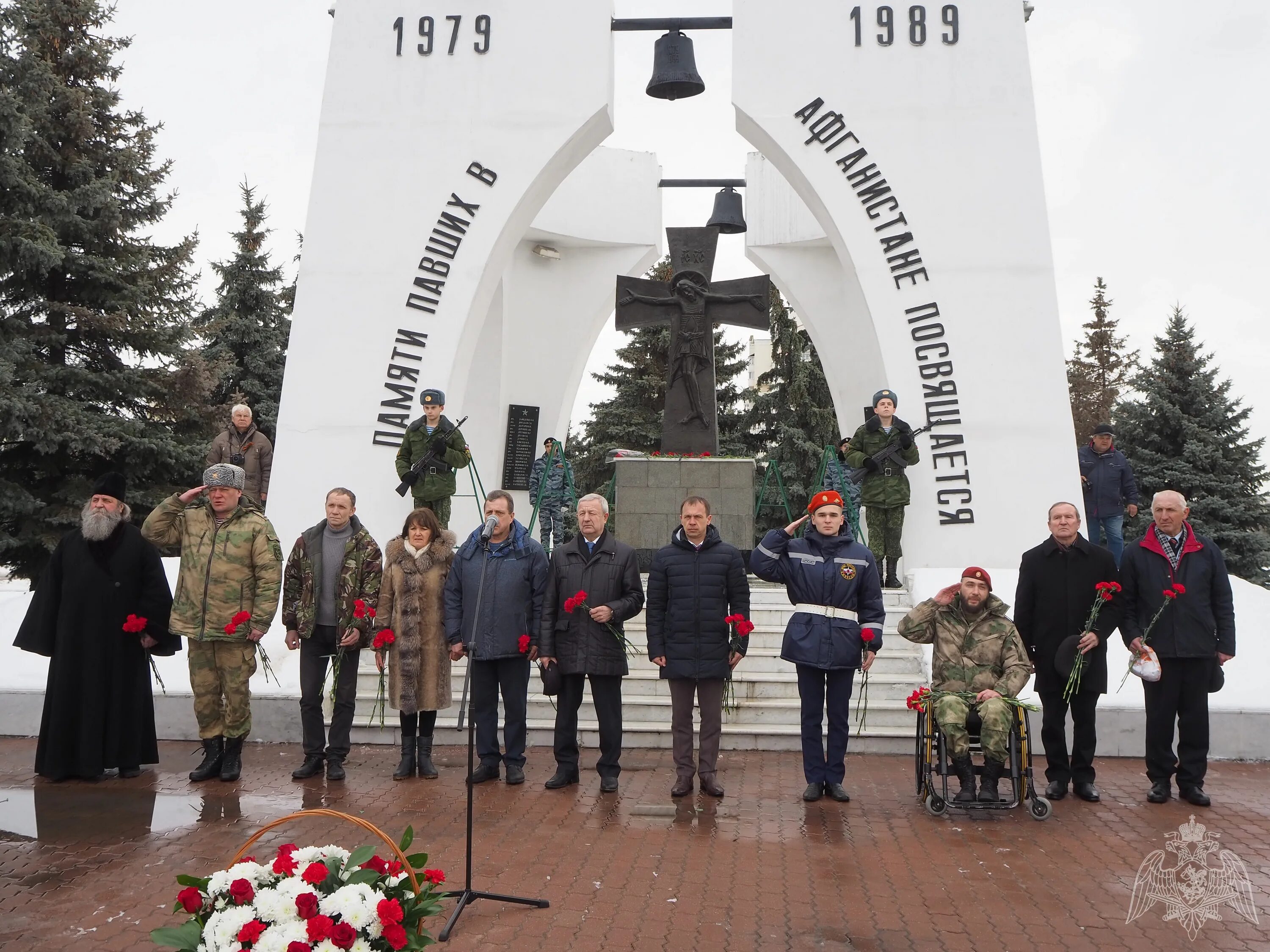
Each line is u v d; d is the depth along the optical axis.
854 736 8.07
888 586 10.15
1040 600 6.78
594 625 6.83
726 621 6.73
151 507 18.94
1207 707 6.75
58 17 20.17
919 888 4.92
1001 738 6.12
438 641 7.29
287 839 5.63
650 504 12.10
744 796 6.67
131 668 7.23
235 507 7.19
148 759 7.35
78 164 19.22
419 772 7.25
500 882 4.96
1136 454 22.83
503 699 7.25
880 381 11.27
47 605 7.15
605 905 4.66
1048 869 5.22
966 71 11.27
